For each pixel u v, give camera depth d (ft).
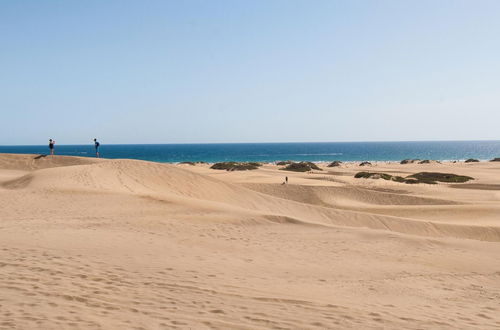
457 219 80.79
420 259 39.70
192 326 17.76
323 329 18.62
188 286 24.25
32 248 31.14
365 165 240.73
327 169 206.69
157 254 32.99
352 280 30.22
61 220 46.98
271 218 55.26
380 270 34.27
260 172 161.48
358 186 119.85
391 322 20.42
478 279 33.76
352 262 36.47
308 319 19.85
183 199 65.00
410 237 48.96
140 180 84.38
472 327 20.95
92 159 125.49
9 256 28.19
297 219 55.31
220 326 18.02
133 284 23.76
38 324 16.55
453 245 47.01
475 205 90.63
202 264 30.96
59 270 25.41
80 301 20.04
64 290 21.53
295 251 39.29
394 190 115.85
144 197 63.72
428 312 23.16
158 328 17.22
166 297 21.79
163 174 89.61
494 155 558.97
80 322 17.15
